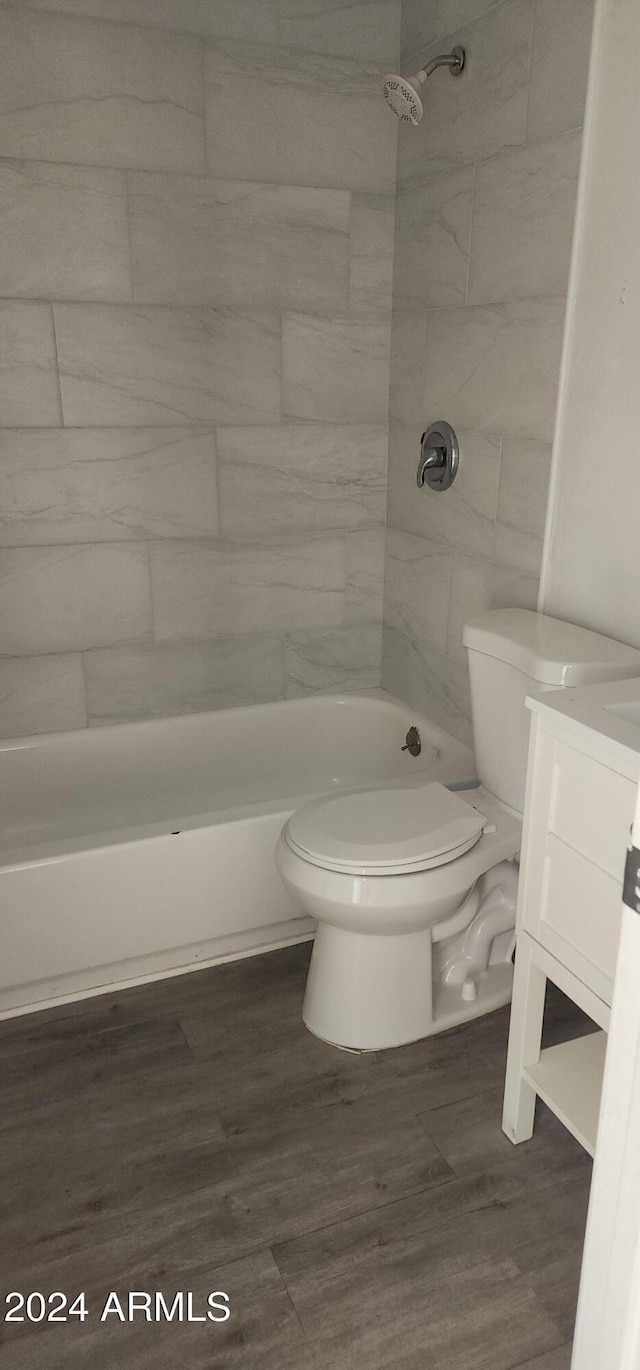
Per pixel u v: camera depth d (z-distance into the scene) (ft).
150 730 8.45
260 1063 6.08
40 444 7.50
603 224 5.75
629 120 5.44
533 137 6.26
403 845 5.65
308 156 7.75
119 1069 6.03
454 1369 4.18
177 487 8.09
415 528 8.57
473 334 7.27
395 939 5.95
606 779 4.19
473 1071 6.03
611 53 5.50
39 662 8.05
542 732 4.65
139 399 7.72
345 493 8.85
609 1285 3.11
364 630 9.43
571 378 6.25
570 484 6.42
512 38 6.36
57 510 7.72
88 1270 4.65
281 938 7.35
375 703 9.12
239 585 8.64
